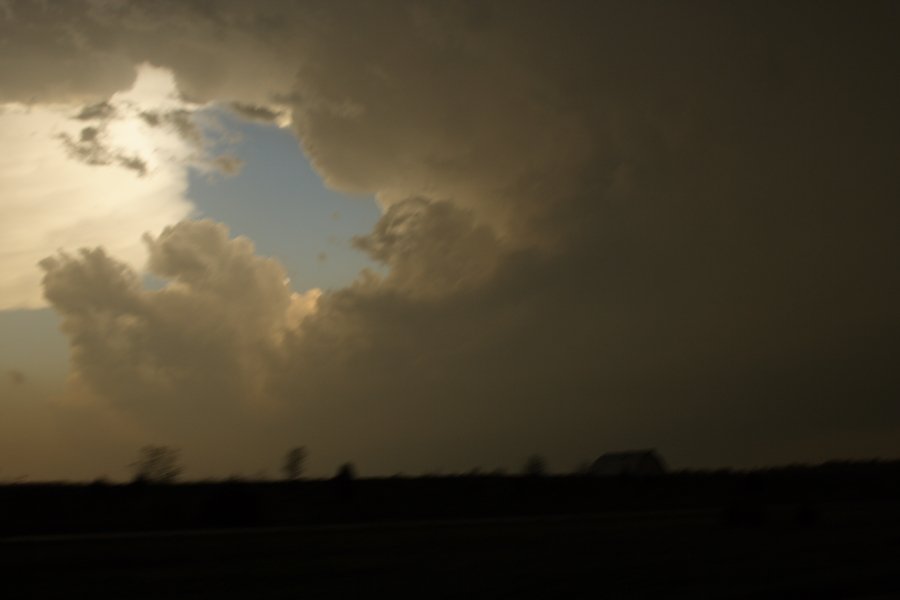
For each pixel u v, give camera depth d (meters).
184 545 22.41
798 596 15.84
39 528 26.03
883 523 33.03
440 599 14.88
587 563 20.08
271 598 14.76
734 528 30.67
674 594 15.77
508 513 38.59
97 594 14.82
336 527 29.23
